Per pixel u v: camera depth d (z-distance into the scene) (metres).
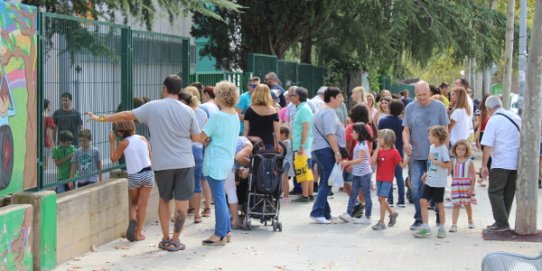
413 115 11.35
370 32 26.23
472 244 10.20
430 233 10.61
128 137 9.87
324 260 9.09
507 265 6.02
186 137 9.38
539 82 10.39
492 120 10.77
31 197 7.96
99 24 10.06
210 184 9.80
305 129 13.32
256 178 10.69
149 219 11.37
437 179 10.56
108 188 9.77
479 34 27.78
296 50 30.36
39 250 7.96
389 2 25.83
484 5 29.20
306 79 24.25
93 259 8.84
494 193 10.83
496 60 28.36
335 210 12.95
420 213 11.14
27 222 7.76
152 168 9.37
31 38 8.28
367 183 11.63
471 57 27.55
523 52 20.02
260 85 12.06
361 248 9.85
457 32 27.38
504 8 34.34
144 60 11.58
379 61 27.92
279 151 11.25
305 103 13.41
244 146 10.88
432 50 27.88
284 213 12.55
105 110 10.27
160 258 8.98
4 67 7.71
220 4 14.99
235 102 9.85
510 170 10.71
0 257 7.27
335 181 11.43
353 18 26.30
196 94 11.16
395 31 25.64
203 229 10.92
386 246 10.01
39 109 8.52
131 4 13.49
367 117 12.45
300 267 8.70
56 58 8.93
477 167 20.09
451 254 9.55
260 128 12.03
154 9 13.81
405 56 28.58
